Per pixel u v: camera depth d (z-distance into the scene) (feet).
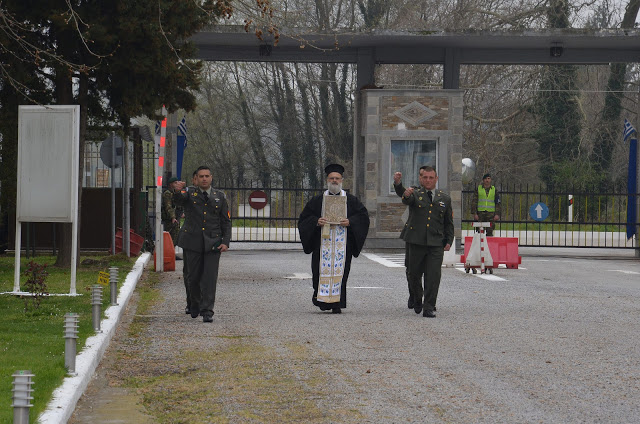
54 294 68.23
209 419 34.60
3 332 49.98
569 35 128.26
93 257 104.17
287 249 136.87
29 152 69.41
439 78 240.94
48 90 92.53
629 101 253.44
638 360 46.55
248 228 206.18
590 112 254.27
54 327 51.85
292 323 59.57
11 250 113.19
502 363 45.55
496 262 108.27
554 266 113.19
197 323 59.41
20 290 70.08
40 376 37.47
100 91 93.91
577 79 237.66
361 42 133.39
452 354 48.06
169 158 122.72
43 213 69.10
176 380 41.57
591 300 74.08
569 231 208.95
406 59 137.59
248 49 135.74
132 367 44.45
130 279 80.74
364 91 135.74
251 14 77.10
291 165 273.75
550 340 52.95
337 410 35.83
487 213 122.72
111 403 37.11
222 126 279.90
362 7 236.02
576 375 42.60
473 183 224.33
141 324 58.65
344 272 65.46
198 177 61.93
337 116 266.98
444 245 63.82
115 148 102.63
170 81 89.92
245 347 50.06
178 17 87.35
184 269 63.52
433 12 230.89
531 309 67.87
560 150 238.27
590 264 118.01
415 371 43.39
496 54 138.00
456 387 39.88
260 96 275.80
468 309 67.77
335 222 64.85
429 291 63.16
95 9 85.20
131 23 84.02
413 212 64.44
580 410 35.76
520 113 240.53
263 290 79.77
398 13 229.45
